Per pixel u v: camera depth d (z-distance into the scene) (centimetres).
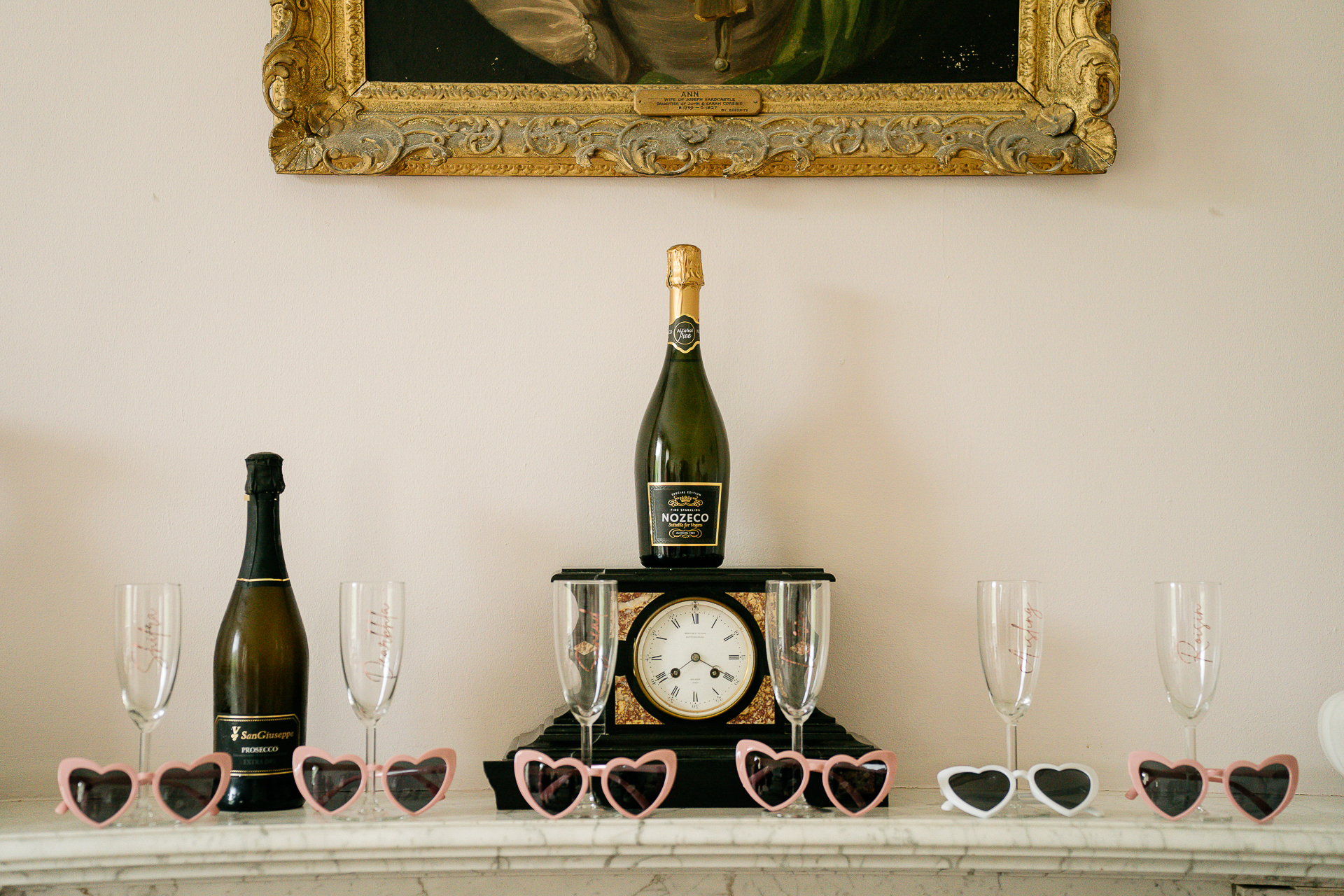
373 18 116
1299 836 90
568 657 92
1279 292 117
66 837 88
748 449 116
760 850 91
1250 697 113
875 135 116
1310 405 116
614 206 117
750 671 99
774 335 117
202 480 113
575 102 116
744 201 117
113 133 115
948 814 95
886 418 116
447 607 114
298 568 113
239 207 116
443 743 112
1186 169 118
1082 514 115
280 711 101
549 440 115
